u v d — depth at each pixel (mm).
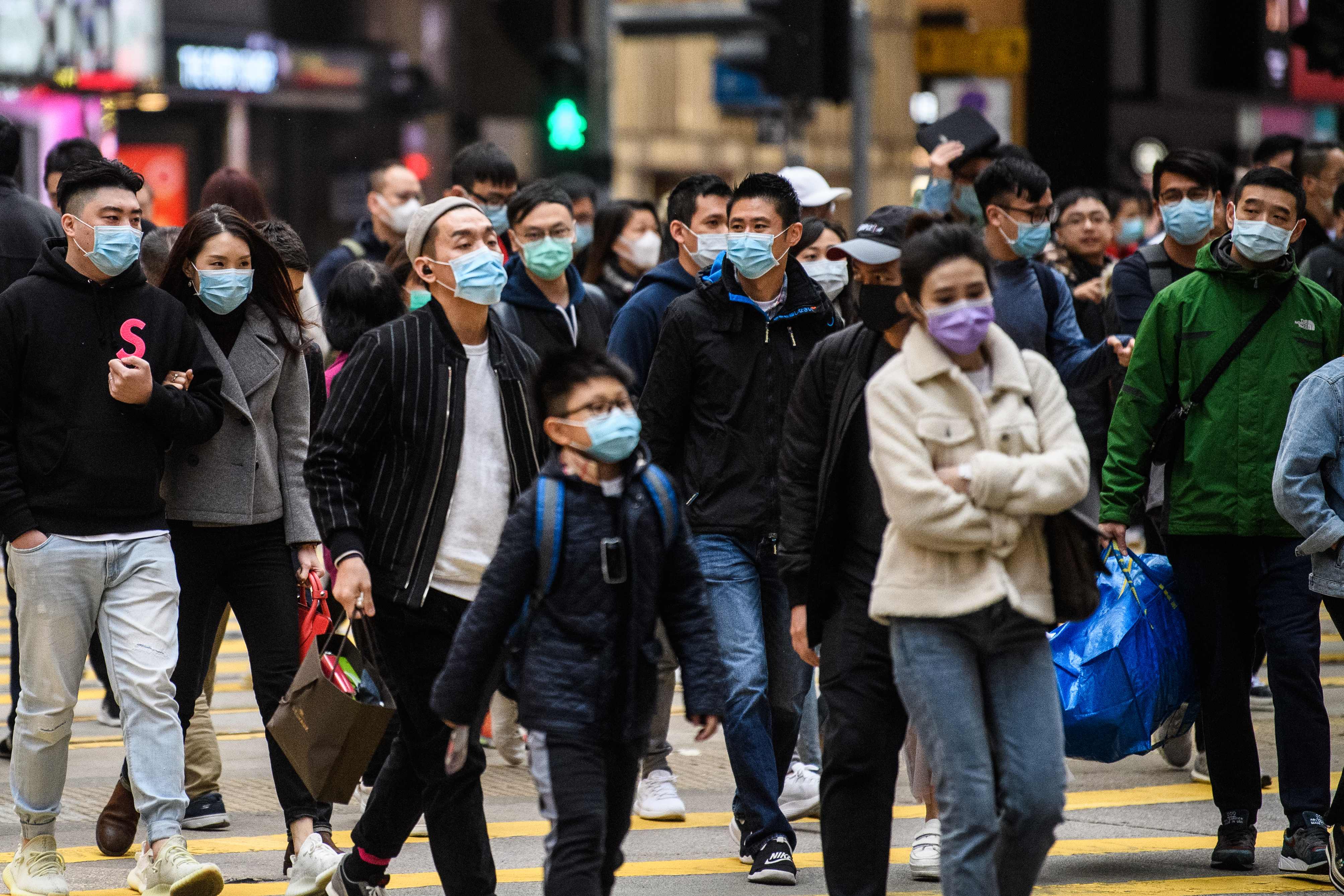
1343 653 32438
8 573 20312
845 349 15836
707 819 21953
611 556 14023
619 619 14125
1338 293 25094
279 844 20578
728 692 18703
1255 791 19172
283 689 18469
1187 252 22750
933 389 14211
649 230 30391
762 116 44156
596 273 30359
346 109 80312
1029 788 14148
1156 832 21062
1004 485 13742
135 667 17406
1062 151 64812
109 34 70000
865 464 15391
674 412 19109
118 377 17141
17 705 17906
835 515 15531
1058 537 14320
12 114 67062
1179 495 19000
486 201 27016
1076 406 23297
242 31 75562
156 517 17859
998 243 20656
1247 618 19203
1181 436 19109
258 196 27297
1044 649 14484
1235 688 19016
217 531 18625
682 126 114500
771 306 19047
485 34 84562
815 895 18266
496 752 25609
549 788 13945
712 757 25672
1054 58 64500
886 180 121250
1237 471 18719
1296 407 17969
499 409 16297
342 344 22594
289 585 18844
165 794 17375
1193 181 22000
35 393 17375
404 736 16094
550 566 14031
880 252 15742
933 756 14258
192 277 18594
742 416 18906
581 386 13969
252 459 18531
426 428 16000
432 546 15938
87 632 17625
